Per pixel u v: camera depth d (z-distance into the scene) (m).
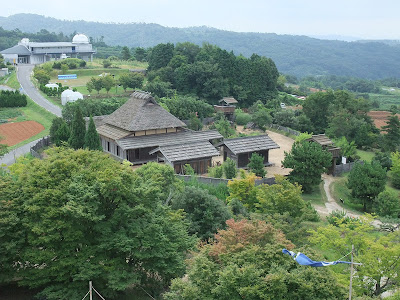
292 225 37.12
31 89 121.00
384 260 29.66
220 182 56.81
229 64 124.94
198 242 34.97
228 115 104.69
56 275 30.09
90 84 113.88
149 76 128.62
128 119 69.12
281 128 97.75
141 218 32.22
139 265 32.72
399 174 70.56
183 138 70.50
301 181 61.47
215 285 25.20
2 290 32.84
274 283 23.50
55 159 33.56
